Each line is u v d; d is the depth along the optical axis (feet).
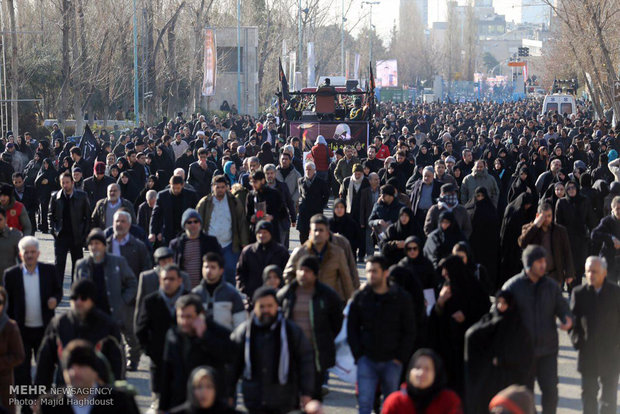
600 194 88.22
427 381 34.94
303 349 40.57
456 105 493.77
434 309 48.19
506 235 77.77
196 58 337.93
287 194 82.89
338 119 171.53
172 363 39.11
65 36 231.50
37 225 125.59
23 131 268.21
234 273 71.26
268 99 495.00
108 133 218.38
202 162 102.47
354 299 45.47
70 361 34.35
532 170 127.13
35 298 51.52
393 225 65.57
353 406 52.54
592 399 48.26
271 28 481.05
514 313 44.62
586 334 47.80
